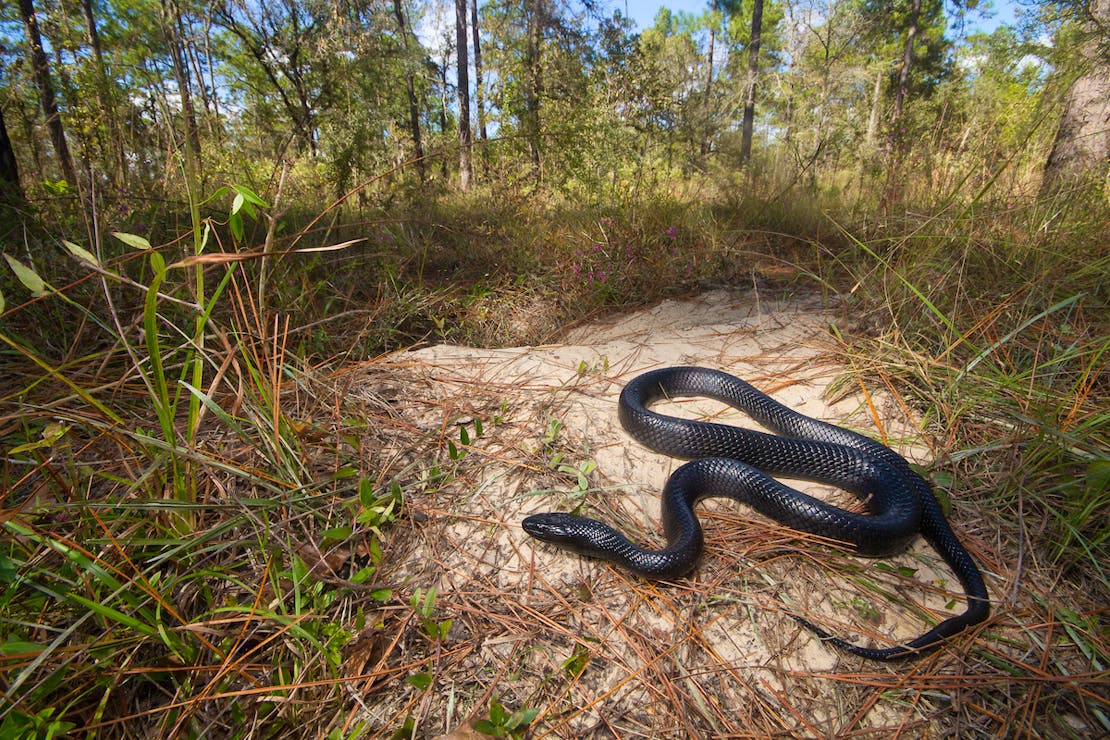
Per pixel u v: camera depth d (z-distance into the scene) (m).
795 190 1.69
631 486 0.58
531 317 1.09
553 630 0.42
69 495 0.40
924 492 0.53
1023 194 1.02
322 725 0.35
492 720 0.32
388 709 0.36
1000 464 0.56
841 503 0.57
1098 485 0.46
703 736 0.35
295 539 0.43
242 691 0.33
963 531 0.50
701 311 1.05
